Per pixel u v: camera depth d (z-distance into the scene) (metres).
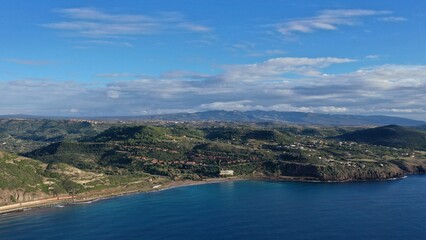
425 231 194.88
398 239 184.62
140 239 190.75
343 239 185.62
